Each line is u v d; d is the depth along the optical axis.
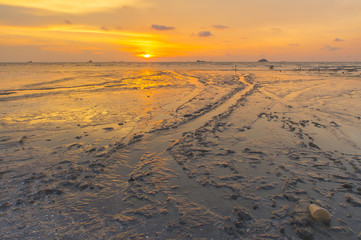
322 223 3.56
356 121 9.36
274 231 3.45
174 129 8.88
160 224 3.66
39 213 3.96
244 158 6.15
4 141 7.45
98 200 4.34
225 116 10.75
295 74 40.97
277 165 5.67
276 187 4.68
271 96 16.48
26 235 3.43
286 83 25.44
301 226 3.50
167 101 14.88
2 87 21.33
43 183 4.91
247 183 4.87
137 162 6.02
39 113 11.34
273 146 6.91
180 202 4.25
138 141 7.55
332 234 3.35
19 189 4.66
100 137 7.92
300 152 6.40
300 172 5.28
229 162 5.91
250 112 11.51
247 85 23.95
